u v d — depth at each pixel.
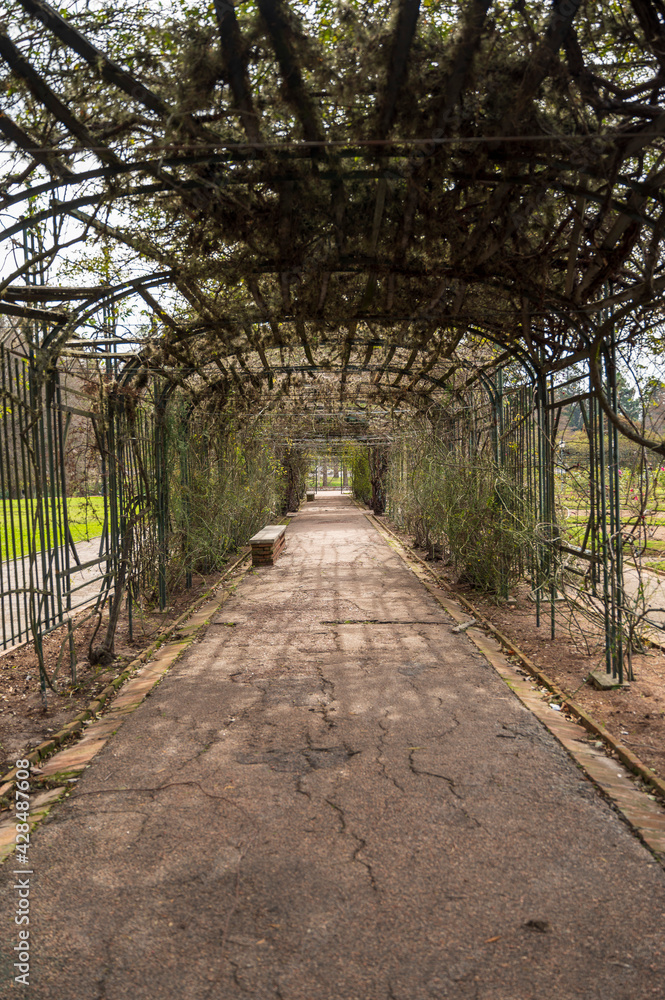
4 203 2.98
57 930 2.11
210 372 8.27
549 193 3.50
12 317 4.31
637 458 4.48
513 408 7.25
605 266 3.94
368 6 2.41
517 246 4.07
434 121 2.81
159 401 7.31
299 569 10.53
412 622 6.58
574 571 5.23
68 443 5.41
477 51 2.50
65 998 1.82
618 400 4.53
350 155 3.00
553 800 2.89
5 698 4.45
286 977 1.88
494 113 2.82
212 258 4.09
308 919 2.13
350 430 17.23
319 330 5.61
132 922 2.13
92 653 5.25
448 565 10.17
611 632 4.54
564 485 5.79
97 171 2.98
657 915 2.12
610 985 1.82
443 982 1.84
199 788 3.08
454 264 4.10
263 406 11.01
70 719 4.04
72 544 4.86
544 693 4.39
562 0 2.30
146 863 2.47
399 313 5.09
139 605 6.58
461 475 8.62
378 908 2.18
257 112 2.82
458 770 3.21
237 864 2.45
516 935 2.03
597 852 2.49
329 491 45.97
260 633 6.29
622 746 3.40
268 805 2.90
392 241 3.82
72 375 5.13
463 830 2.65
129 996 1.82
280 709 4.14
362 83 2.67
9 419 5.03
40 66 2.58
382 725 3.83
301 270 4.13
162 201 3.58
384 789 3.02
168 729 3.84
